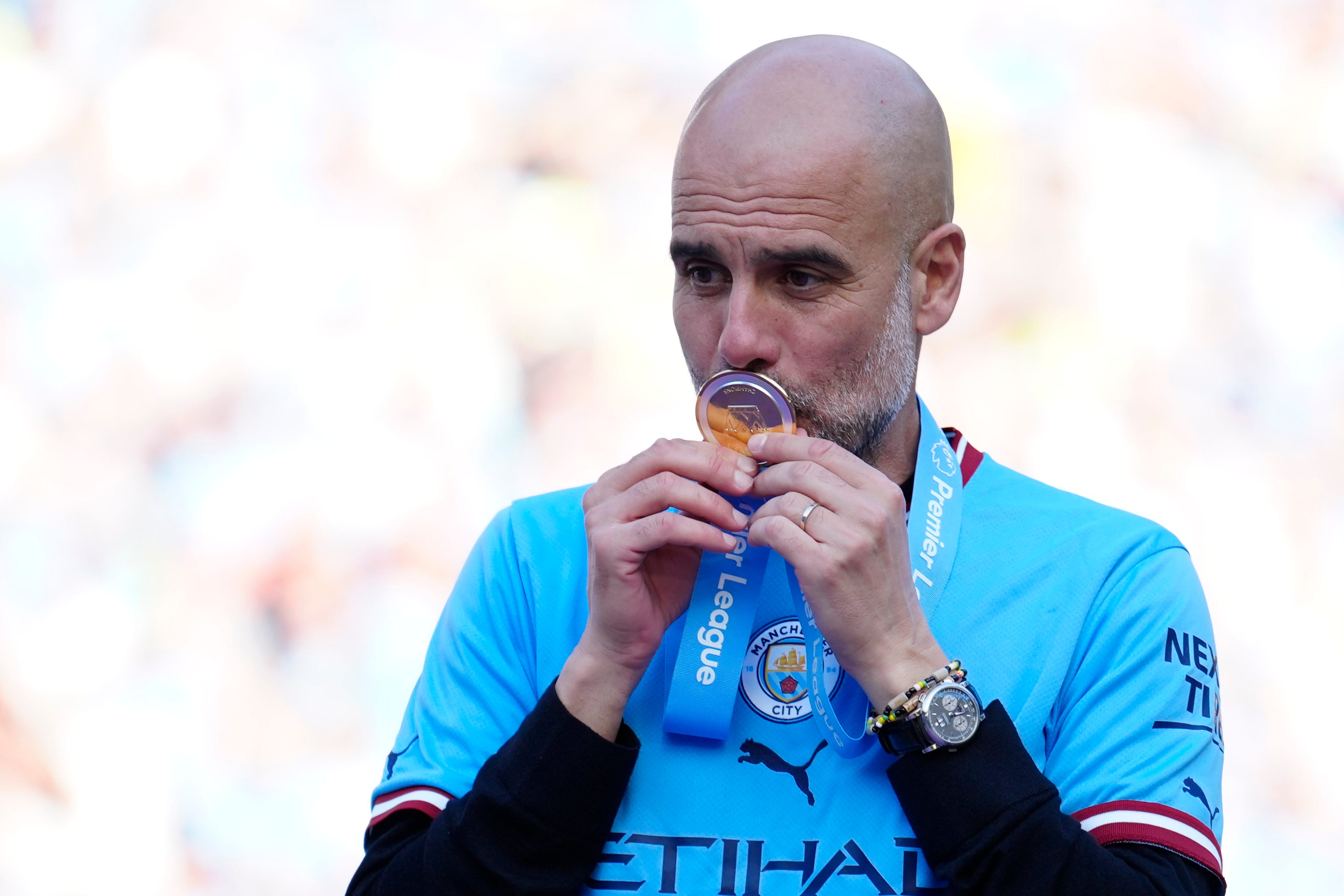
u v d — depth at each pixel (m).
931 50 24.30
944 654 5.23
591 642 5.36
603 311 23.00
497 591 6.08
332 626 20.83
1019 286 23.36
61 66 23.14
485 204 23.23
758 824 5.41
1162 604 5.73
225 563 20.97
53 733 19.78
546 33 24.03
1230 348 23.02
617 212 23.44
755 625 5.70
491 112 23.64
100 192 22.72
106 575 20.80
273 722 20.23
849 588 5.11
